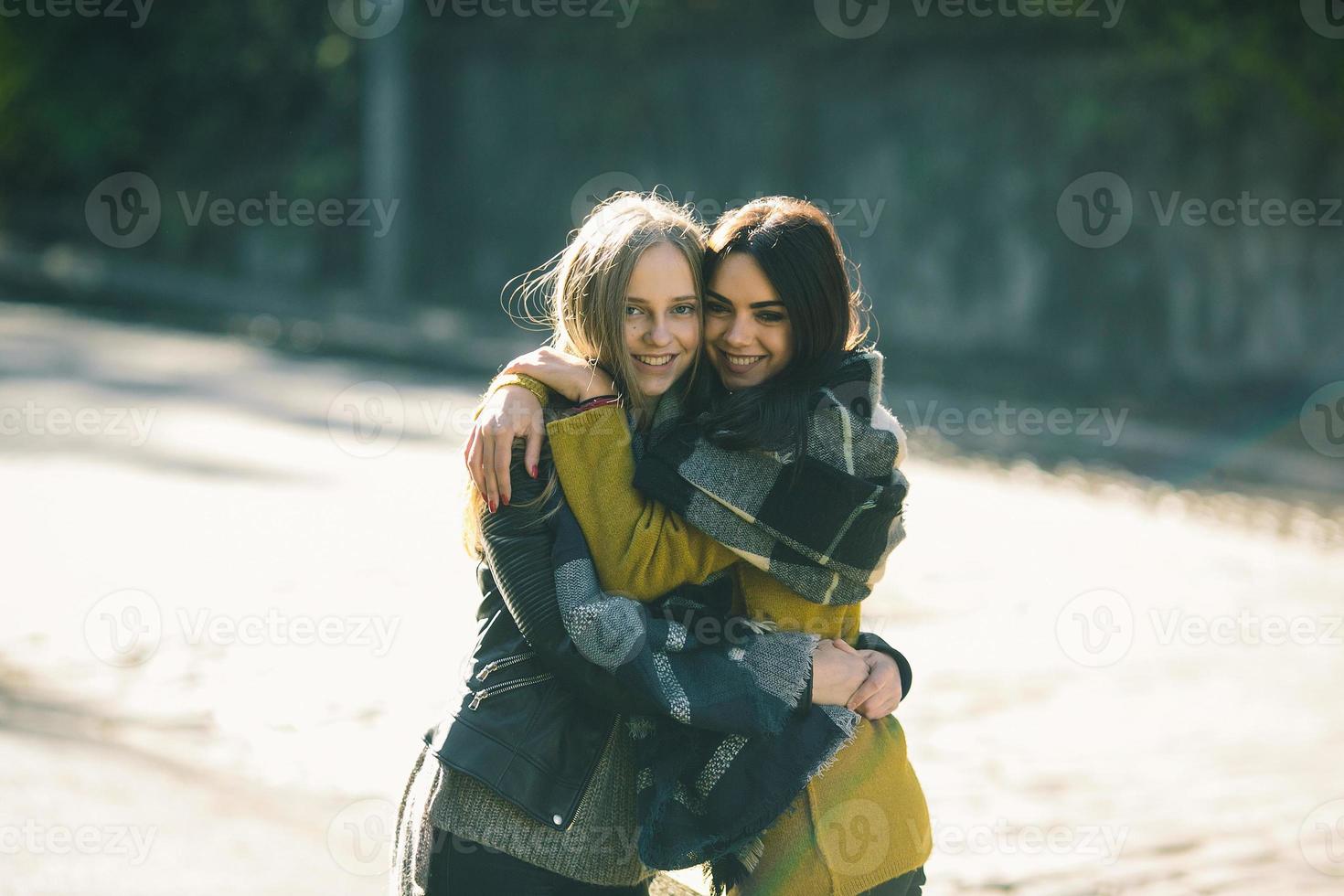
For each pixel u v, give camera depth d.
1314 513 14.83
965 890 6.43
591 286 3.86
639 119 26.77
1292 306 20.41
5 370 20.41
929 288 23.67
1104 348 21.98
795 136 24.86
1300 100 20.05
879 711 3.95
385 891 6.15
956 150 23.17
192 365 21.94
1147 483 16.12
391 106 27.81
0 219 37.28
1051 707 8.84
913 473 16.05
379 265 28.00
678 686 3.72
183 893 6.03
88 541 11.86
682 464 3.80
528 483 3.81
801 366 3.92
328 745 7.87
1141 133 21.41
